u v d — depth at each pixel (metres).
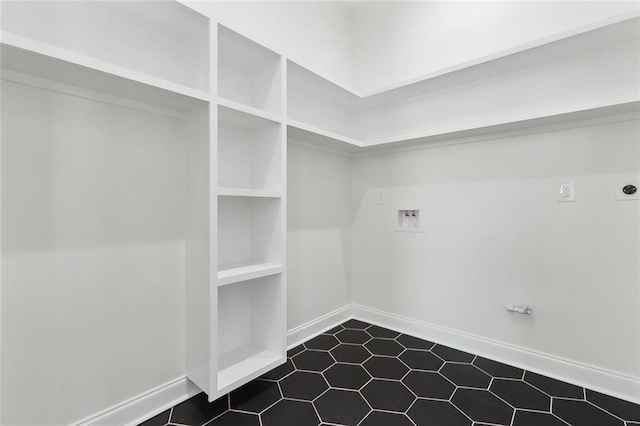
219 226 1.72
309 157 2.33
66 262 1.21
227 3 1.80
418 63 2.39
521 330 1.90
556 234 1.78
